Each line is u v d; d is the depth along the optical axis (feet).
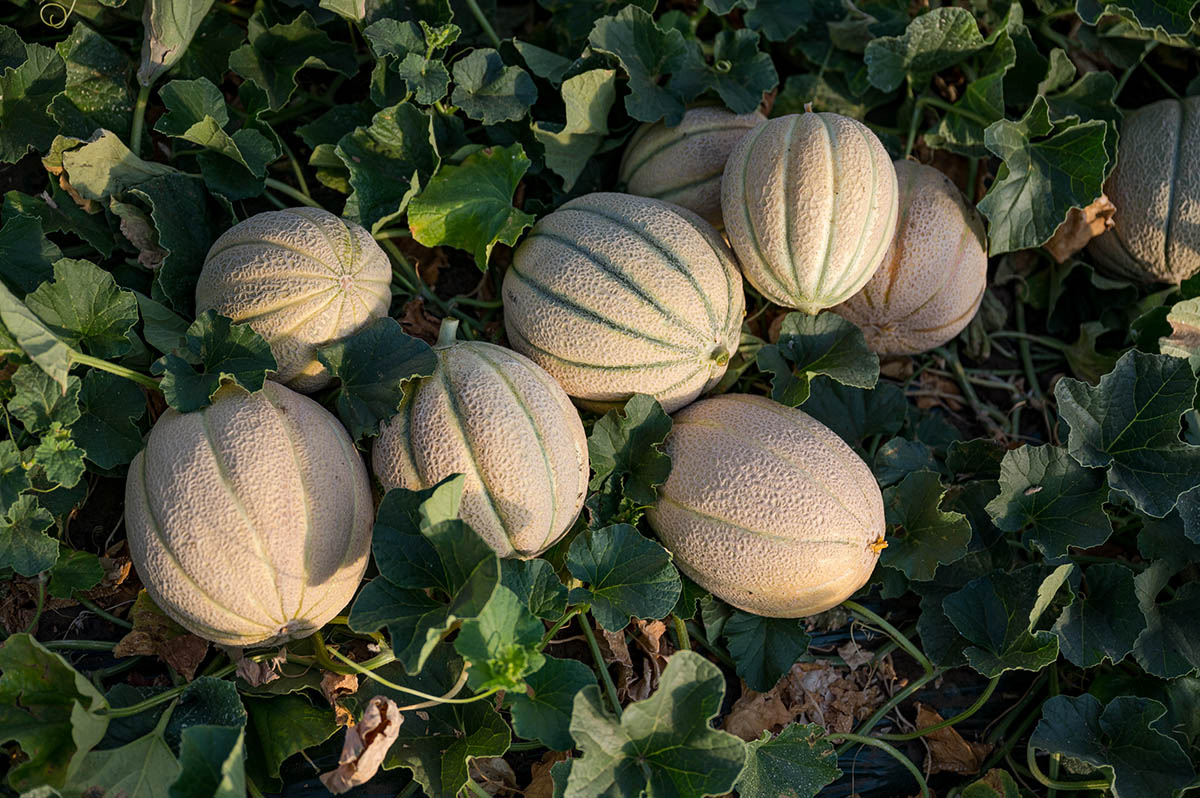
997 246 4.44
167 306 4.13
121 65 4.30
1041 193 4.46
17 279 3.99
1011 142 4.42
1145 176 4.54
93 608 4.03
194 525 3.64
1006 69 4.50
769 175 4.03
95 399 3.91
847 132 4.04
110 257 4.21
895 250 4.28
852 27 4.68
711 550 3.96
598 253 3.99
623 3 4.58
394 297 4.38
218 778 3.52
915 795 4.27
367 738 3.67
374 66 4.60
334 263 3.89
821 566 3.92
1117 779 4.06
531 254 4.08
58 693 3.67
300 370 3.91
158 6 4.17
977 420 4.72
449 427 3.80
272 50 4.42
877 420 4.47
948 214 4.32
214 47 4.44
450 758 3.91
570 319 3.98
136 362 4.08
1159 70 4.86
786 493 3.91
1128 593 4.18
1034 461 4.28
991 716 4.37
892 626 4.33
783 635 4.19
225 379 3.78
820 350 4.30
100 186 4.09
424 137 4.28
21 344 3.68
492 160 4.28
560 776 3.73
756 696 4.25
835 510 3.92
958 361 4.76
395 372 3.86
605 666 4.15
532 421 3.82
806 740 4.02
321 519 3.71
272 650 3.89
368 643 4.05
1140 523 4.46
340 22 4.53
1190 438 4.47
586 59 4.40
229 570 3.64
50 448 3.74
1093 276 4.66
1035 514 4.32
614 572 3.96
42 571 3.86
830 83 4.75
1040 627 4.19
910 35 4.52
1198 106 4.53
